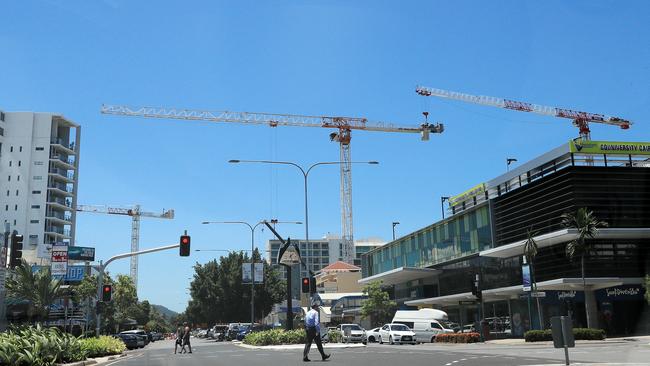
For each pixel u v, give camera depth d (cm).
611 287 4403
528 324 4869
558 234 4222
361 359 2188
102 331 6662
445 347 3509
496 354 2530
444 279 6425
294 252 3853
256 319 8744
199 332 10512
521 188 5047
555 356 2325
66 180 10881
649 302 4119
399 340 4159
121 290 9825
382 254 8388
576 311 4503
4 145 10294
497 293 5041
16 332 2025
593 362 1923
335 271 11112
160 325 17400
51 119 10606
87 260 7906
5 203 10106
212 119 10712
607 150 4528
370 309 6969
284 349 3375
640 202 4400
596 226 4197
